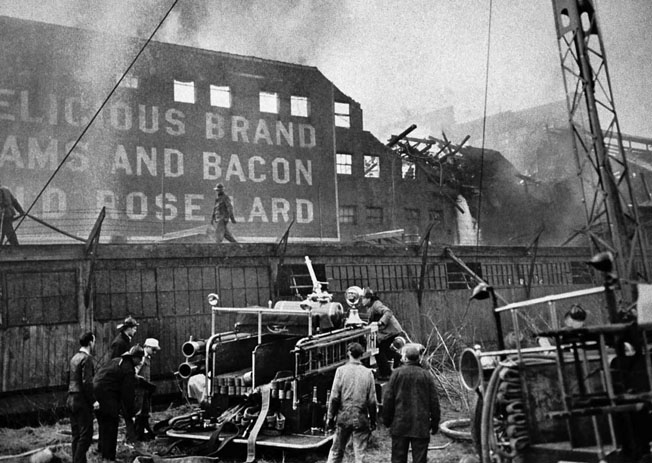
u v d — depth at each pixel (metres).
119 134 24.50
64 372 11.98
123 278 13.04
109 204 23.94
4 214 13.16
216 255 14.18
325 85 30.66
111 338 12.62
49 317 12.05
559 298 5.52
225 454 8.80
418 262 18.31
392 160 33.69
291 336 10.13
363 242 27.45
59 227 22.75
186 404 12.99
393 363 11.81
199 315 13.79
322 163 29.97
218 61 27.53
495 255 20.41
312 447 7.96
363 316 12.73
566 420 5.51
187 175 25.94
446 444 8.96
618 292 10.89
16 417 11.41
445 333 17.94
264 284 14.88
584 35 12.10
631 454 5.09
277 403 8.73
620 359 5.26
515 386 5.70
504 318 19.97
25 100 22.62
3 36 22.45
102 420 8.41
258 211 27.75
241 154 27.61
